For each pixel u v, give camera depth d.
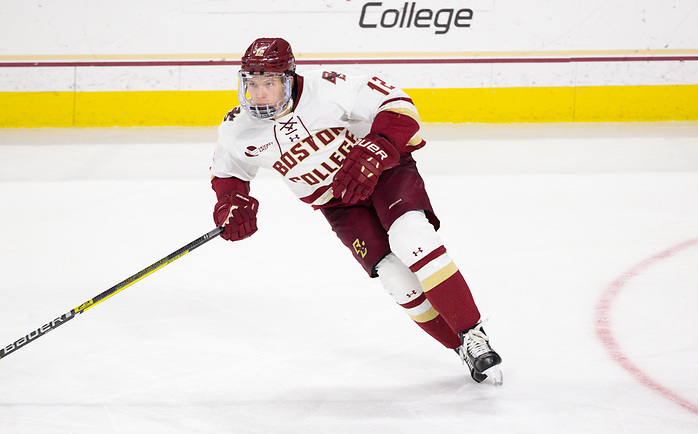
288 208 19.02
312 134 9.58
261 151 9.81
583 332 11.47
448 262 9.33
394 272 9.84
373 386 9.98
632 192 19.47
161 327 12.20
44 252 16.11
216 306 13.05
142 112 28.25
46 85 28.05
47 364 10.88
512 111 27.89
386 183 9.70
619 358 10.55
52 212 18.97
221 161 10.23
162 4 27.53
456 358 10.81
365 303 13.01
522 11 27.25
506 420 8.92
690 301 12.56
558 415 8.99
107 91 28.09
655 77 27.42
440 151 24.06
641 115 27.73
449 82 27.75
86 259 15.67
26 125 28.33
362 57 27.72
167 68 27.92
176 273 14.71
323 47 27.69
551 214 17.80
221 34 27.70
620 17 27.12
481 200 19.05
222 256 15.63
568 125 27.41
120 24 27.66
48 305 13.27
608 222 17.09
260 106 9.30
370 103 9.55
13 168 22.97
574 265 14.42
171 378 10.38
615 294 12.96
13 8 27.50
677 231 16.33
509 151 23.92
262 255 15.64
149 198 20.05
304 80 9.54
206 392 9.94
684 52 27.23
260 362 10.84
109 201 19.83
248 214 10.05
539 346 11.02
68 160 23.89
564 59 27.45
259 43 9.28
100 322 12.44
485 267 14.42
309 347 11.33
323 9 27.44
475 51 27.55
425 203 9.64
